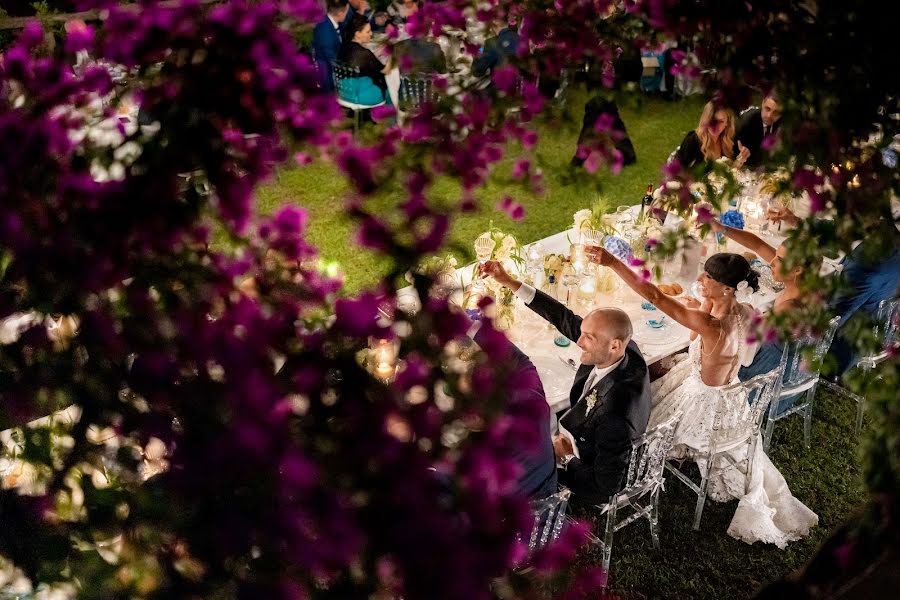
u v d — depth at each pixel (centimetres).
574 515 416
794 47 152
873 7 148
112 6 128
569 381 387
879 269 392
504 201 258
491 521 102
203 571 105
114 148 118
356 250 607
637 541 410
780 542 406
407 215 110
